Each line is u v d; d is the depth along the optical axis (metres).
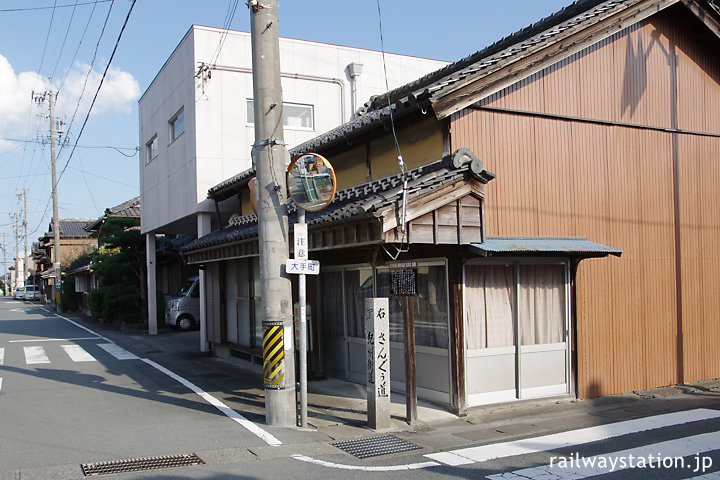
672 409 8.15
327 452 6.23
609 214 9.16
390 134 9.17
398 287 7.66
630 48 9.61
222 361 13.58
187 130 15.66
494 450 6.25
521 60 8.17
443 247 7.86
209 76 15.21
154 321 20.27
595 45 9.20
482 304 8.05
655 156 9.77
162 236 25.16
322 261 10.98
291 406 7.41
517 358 8.23
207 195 14.97
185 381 10.80
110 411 8.21
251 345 12.43
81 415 7.95
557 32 8.45
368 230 6.93
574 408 8.23
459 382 7.70
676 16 10.17
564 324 8.71
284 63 17.03
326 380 10.56
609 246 9.08
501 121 8.23
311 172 7.06
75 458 5.88
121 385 10.35
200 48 15.22
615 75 9.40
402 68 19.30
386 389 7.25
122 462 5.75
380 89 18.69
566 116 8.79
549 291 8.62
